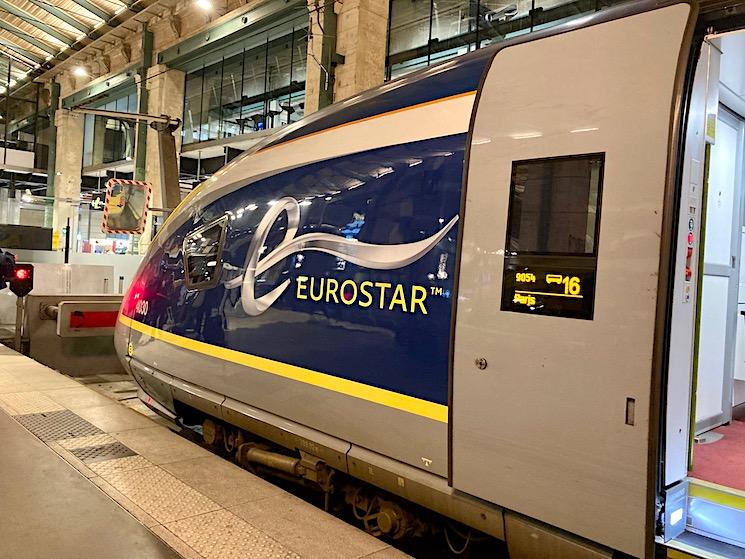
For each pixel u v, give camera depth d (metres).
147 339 5.12
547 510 2.36
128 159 23.31
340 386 3.20
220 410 4.20
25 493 3.42
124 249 25.73
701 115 2.33
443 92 3.00
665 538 2.22
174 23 18.83
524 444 2.41
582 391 2.25
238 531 3.03
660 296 2.08
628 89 2.25
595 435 2.21
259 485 3.64
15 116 28.98
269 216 3.86
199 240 4.57
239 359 3.92
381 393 2.99
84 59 24.44
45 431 4.64
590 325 2.23
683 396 2.32
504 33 12.62
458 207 2.76
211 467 3.93
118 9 19.80
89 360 8.94
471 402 2.58
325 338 3.31
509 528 2.54
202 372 4.31
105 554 2.76
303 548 2.87
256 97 17.53
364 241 3.15
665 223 2.08
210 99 19.38
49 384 6.31
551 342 2.33
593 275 2.24
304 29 15.70
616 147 2.23
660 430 2.18
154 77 20.02
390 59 14.66
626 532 2.15
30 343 8.47
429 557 3.64
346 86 12.56
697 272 2.46
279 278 3.66
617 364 2.16
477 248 2.61
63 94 26.66
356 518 3.84
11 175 29.94
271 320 3.69
